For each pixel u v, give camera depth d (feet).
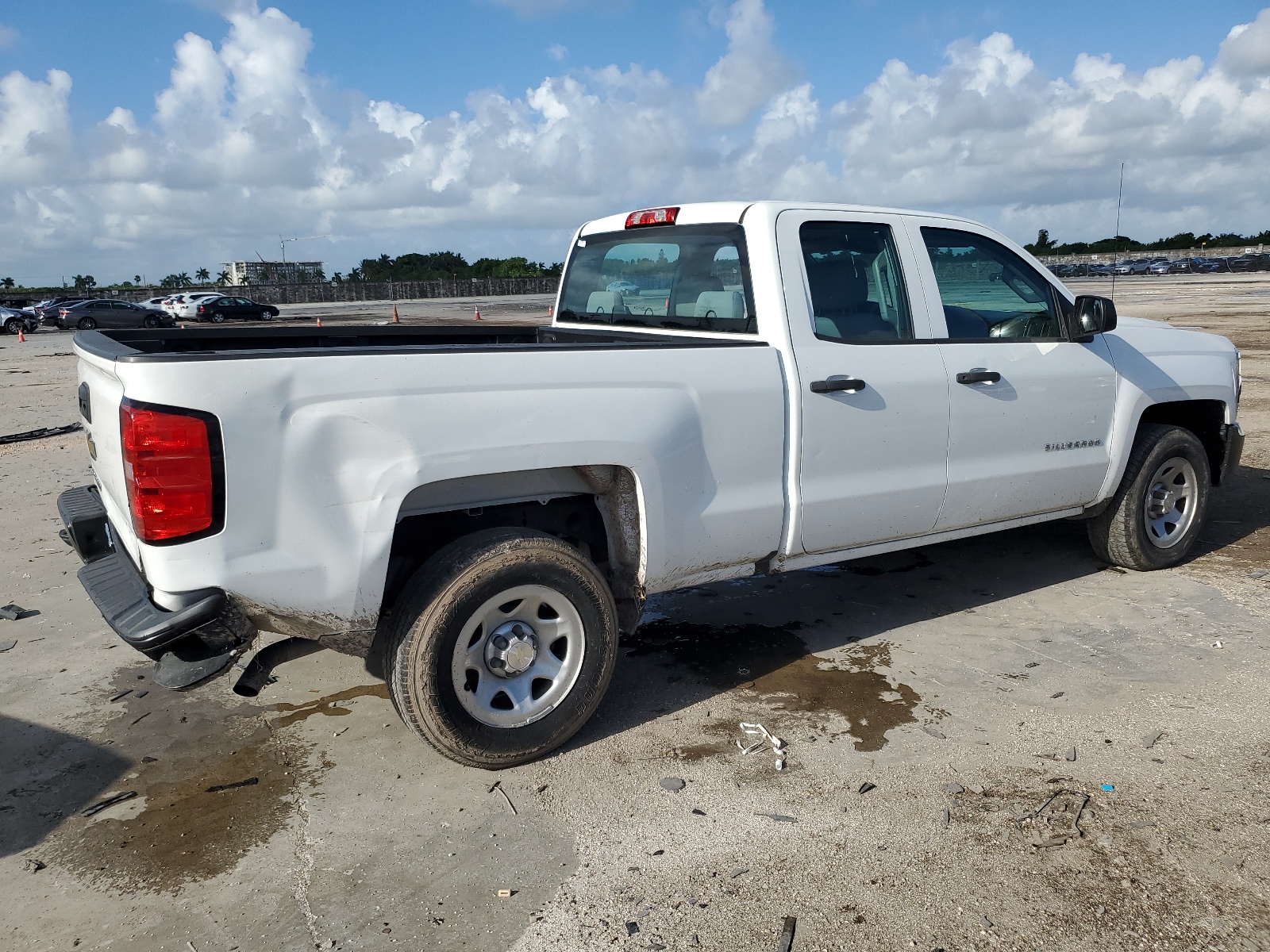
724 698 12.50
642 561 11.23
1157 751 10.68
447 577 9.93
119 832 9.68
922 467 13.37
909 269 13.44
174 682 9.12
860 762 10.72
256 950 7.88
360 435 9.38
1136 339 16.34
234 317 138.82
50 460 29.09
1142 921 7.93
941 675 13.00
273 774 10.81
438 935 8.02
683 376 11.16
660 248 14.02
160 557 8.75
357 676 13.57
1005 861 8.80
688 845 9.23
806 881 8.60
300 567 9.29
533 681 11.00
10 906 8.52
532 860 9.06
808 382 12.09
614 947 7.82
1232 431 17.75
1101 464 15.70
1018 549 18.83
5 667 13.85
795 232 12.44
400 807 10.07
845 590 16.69
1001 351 14.12
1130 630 14.40
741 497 11.79
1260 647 13.57
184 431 8.61
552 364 10.32
